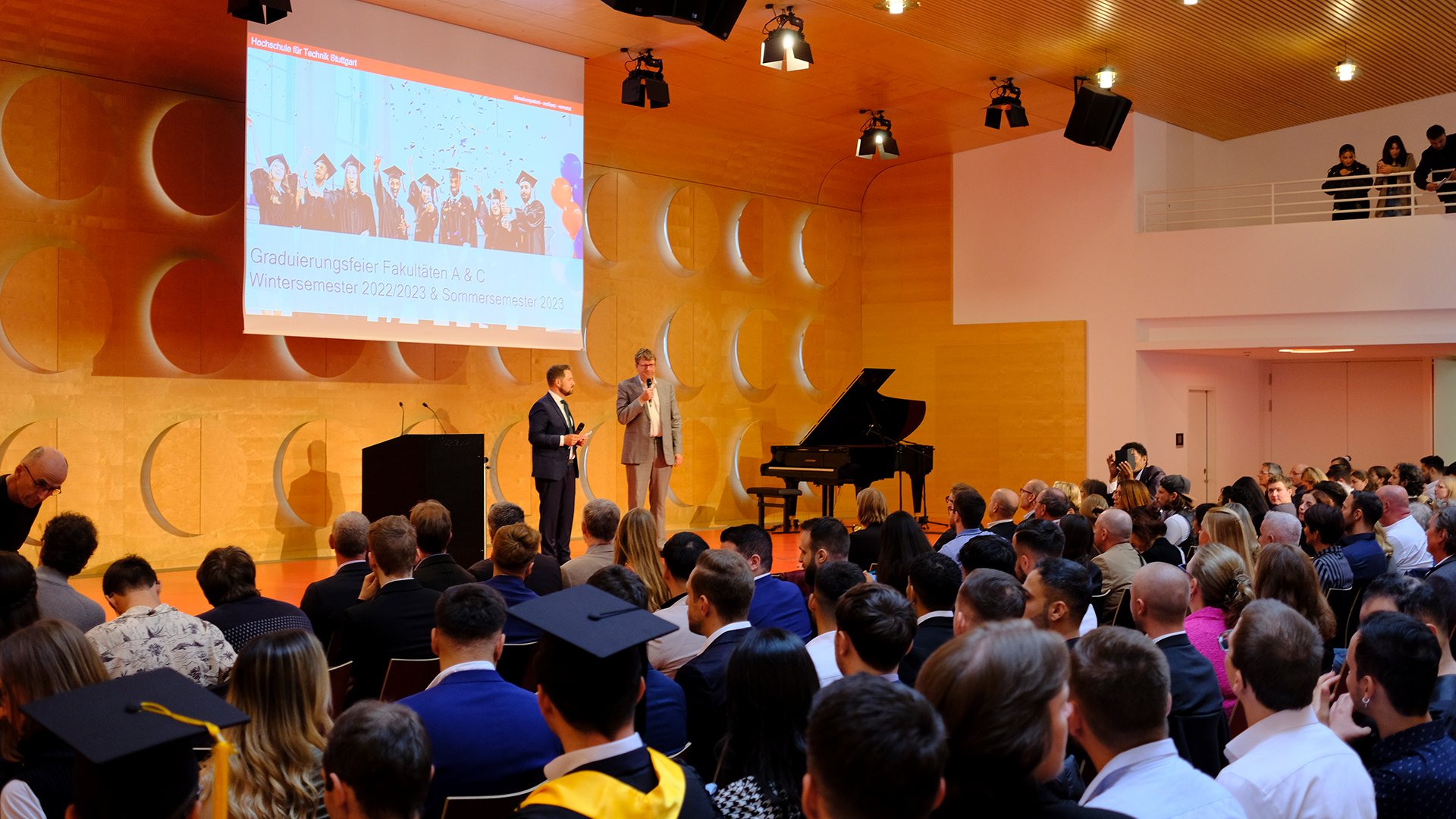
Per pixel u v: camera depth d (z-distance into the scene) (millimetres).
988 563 4078
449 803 2402
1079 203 13328
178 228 9117
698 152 12867
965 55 10523
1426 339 11453
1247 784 2207
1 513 4816
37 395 8391
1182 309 12648
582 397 11945
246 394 9445
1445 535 4887
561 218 10430
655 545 4590
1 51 8164
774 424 13977
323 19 8891
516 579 4027
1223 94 12594
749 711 2383
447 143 9633
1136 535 5719
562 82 10328
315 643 2430
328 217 8977
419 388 10555
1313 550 5500
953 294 14234
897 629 2531
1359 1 9820
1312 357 14250
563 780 1803
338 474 9938
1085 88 10820
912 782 1323
